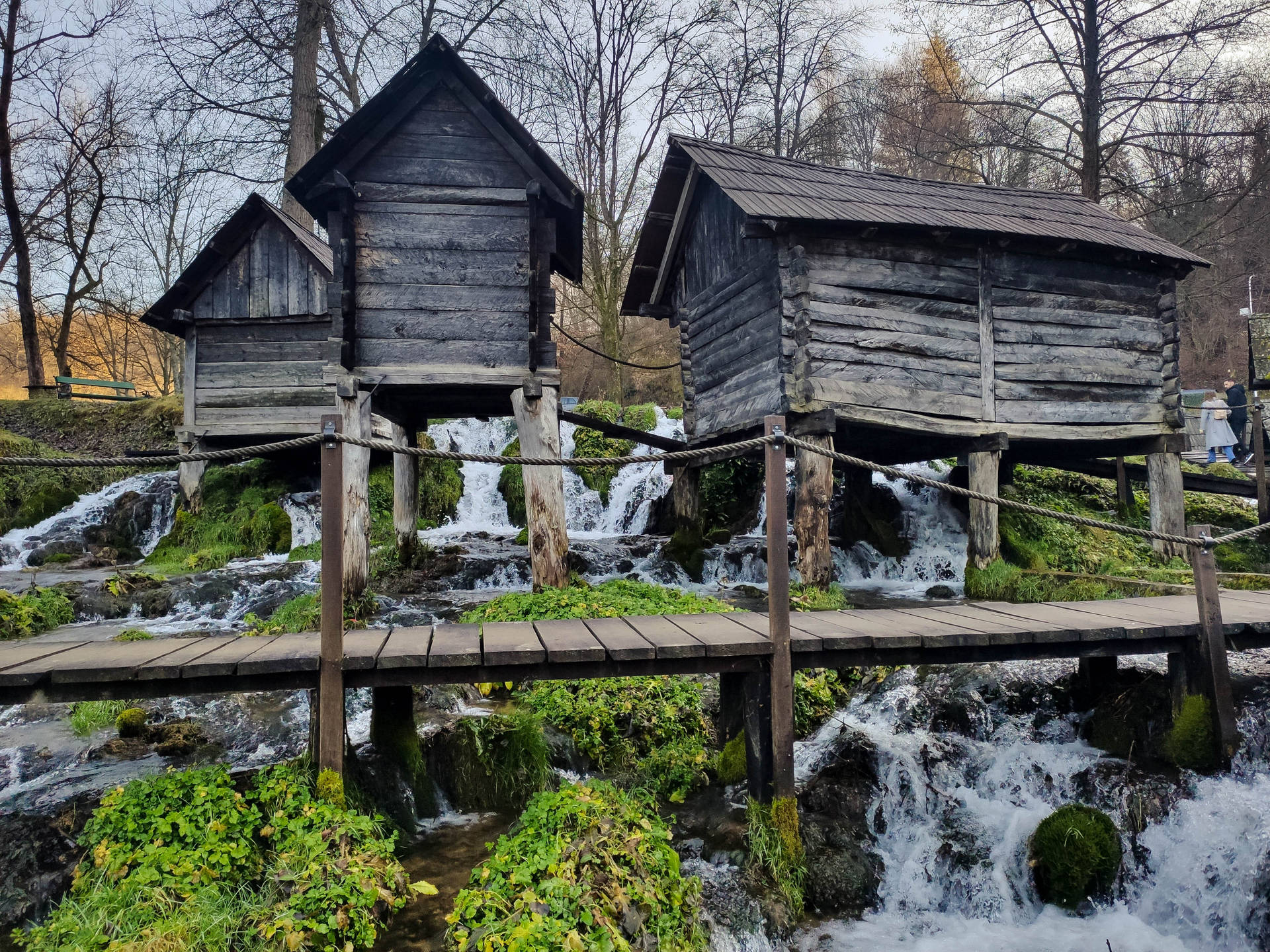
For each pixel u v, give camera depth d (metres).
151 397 20.19
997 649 5.16
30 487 15.75
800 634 5.01
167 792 4.40
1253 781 5.20
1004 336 10.41
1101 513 14.08
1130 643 5.35
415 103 8.25
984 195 12.04
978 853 5.16
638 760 5.82
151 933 3.54
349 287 8.19
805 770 5.87
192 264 13.48
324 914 3.81
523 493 15.89
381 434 15.08
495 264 8.51
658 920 4.05
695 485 12.71
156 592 10.16
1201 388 27.39
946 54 22.56
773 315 9.99
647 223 12.41
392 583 10.62
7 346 34.84
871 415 9.58
